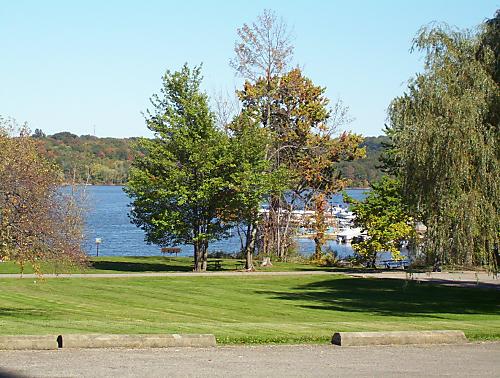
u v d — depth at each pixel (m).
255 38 55.16
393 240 51.22
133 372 10.36
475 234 23.38
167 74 47.34
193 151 45.66
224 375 10.38
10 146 20.70
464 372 11.17
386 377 10.63
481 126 23.77
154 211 46.81
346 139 63.47
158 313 25.61
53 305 27.28
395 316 25.89
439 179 23.86
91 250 74.25
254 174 47.25
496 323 19.69
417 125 24.48
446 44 25.14
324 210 67.62
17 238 19.12
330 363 11.61
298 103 61.94
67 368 10.49
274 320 23.83
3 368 10.38
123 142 149.38
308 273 47.56
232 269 50.16
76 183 70.62
